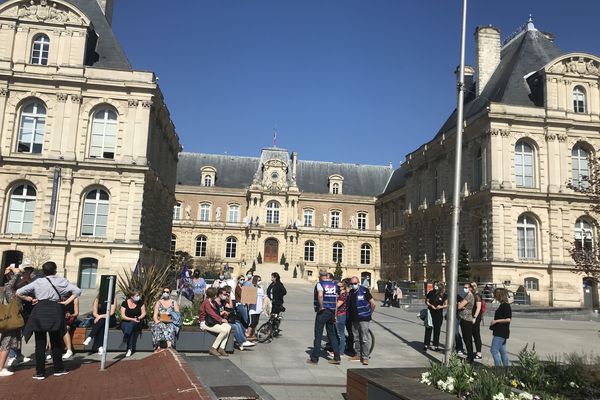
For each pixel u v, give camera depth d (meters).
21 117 34.47
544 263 36.28
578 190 11.48
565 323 24.75
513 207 36.91
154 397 8.30
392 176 74.75
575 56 38.88
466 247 39.94
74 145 33.97
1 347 10.20
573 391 8.37
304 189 71.94
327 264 68.81
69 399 8.43
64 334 10.82
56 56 34.59
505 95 39.09
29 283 10.97
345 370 11.97
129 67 36.47
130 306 12.91
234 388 8.34
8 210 33.59
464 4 12.78
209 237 66.94
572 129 38.38
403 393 6.95
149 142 35.66
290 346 15.09
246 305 15.46
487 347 16.22
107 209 34.28
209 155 73.25
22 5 34.72
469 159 40.88
